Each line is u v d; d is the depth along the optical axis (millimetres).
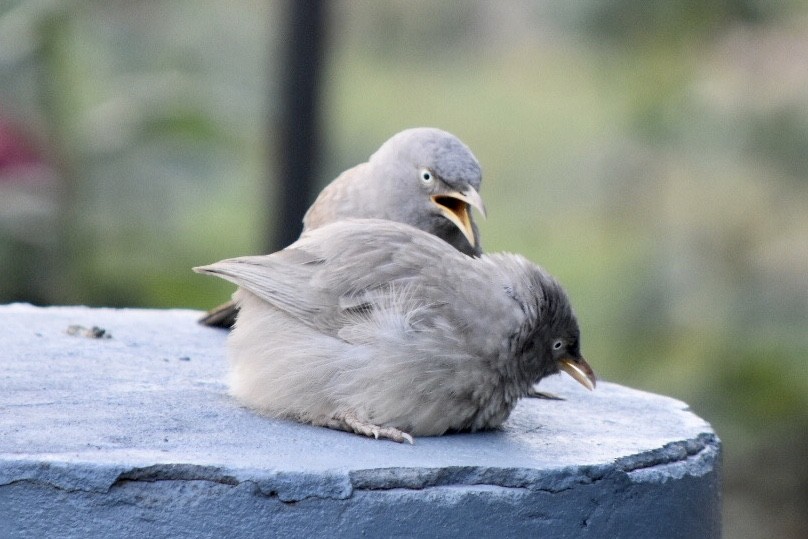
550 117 17969
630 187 14891
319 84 14289
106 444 6906
